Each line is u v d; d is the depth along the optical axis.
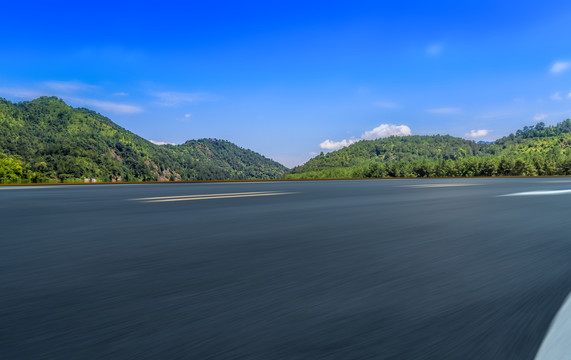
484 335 1.87
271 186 24.95
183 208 9.16
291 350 1.70
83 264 3.41
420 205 9.89
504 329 1.94
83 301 2.38
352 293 2.55
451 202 10.80
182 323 2.02
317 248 4.18
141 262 3.48
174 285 2.73
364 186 24.00
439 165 116.19
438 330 1.93
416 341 1.80
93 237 4.92
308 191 17.55
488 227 5.86
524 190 17.52
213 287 2.68
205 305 2.30
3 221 6.73
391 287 2.70
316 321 2.05
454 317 2.11
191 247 4.23
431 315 2.14
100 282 2.82
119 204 10.51
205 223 6.35
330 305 2.31
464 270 3.21
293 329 1.94
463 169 112.00
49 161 184.00
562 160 103.00
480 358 1.62
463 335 1.87
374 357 1.63
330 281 2.85
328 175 188.75
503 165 106.38
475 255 3.83
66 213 8.14
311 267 3.30
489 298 2.45
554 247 4.27
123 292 2.57
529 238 4.88
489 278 2.95
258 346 1.75
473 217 7.20
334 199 12.19
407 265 3.38
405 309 2.24
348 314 2.16
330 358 1.62
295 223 6.33
